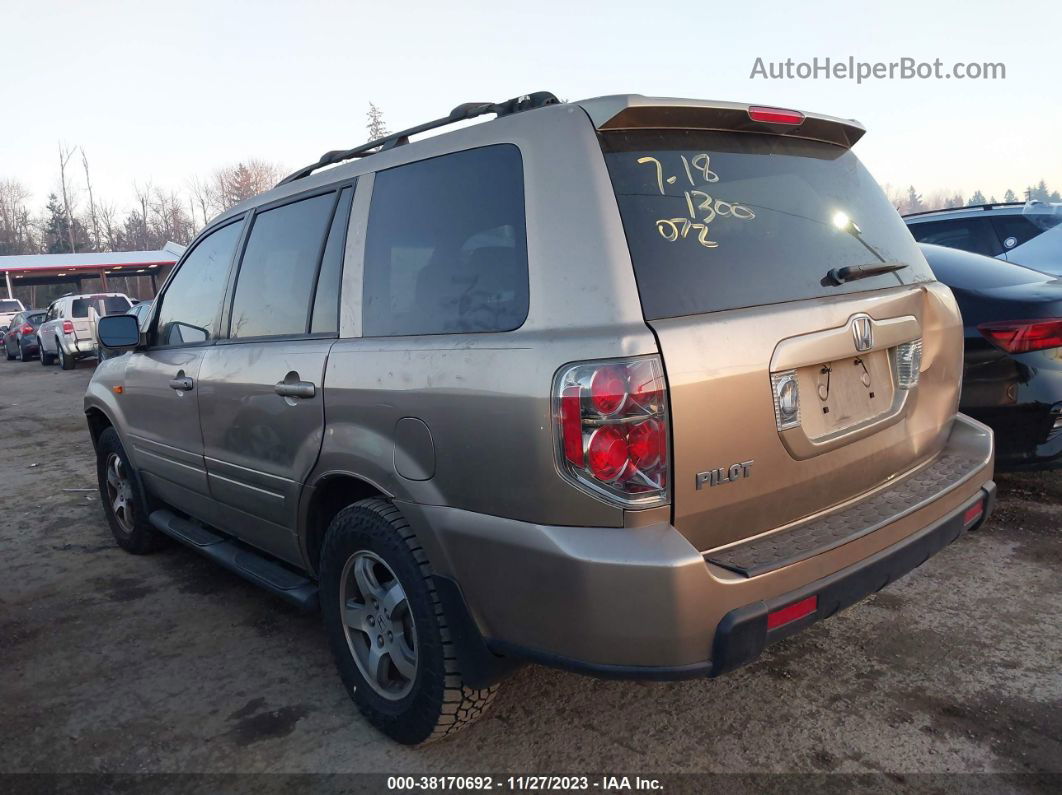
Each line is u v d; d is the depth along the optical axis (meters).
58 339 18.75
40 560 4.73
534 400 1.99
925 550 2.39
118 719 2.90
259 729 2.79
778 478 2.14
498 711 2.80
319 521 2.97
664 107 2.16
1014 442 3.91
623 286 1.95
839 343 2.26
